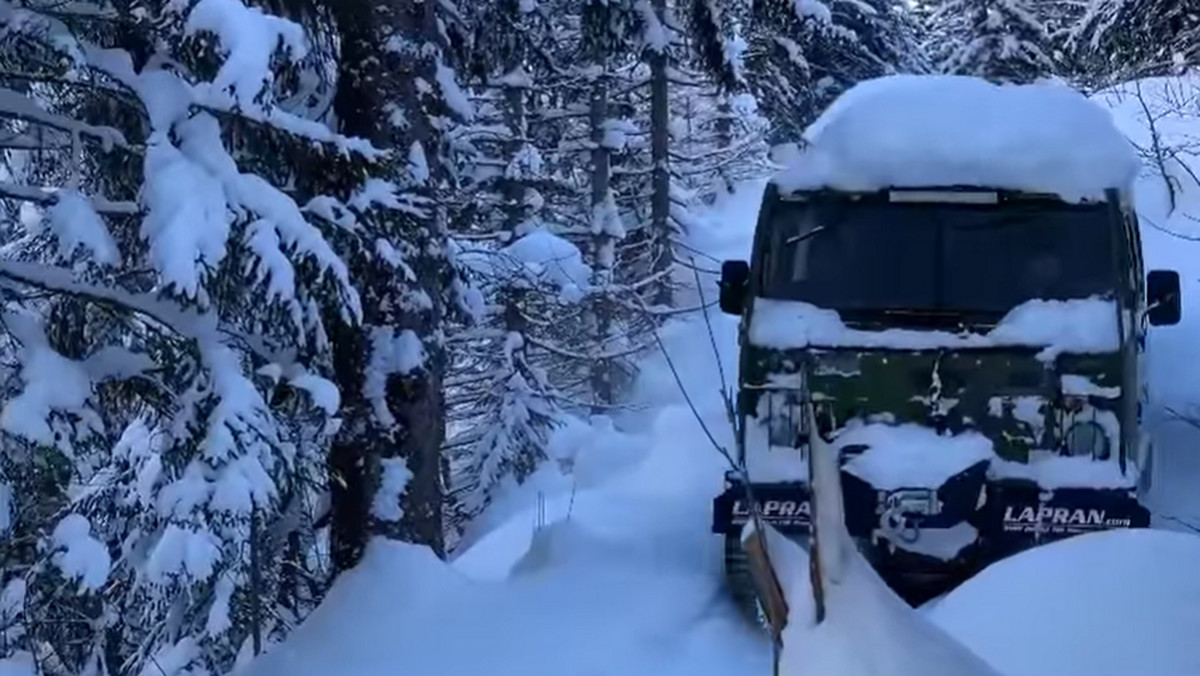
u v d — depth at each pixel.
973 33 36.91
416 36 8.90
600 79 20.00
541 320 17.36
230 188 6.91
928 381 7.59
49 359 7.05
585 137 21.42
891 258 7.88
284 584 10.08
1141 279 8.97
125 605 8.41
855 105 8.38
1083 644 3.79
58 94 7.93
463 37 10.24
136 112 7.57
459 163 16.62
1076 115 8.17
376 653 7.07
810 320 7.76
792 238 7.99
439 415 9.20
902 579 7.36
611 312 18.66
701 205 26.20
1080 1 30.44
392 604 7.57
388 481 8.84
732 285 8.55
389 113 8.74
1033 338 7.51
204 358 7.23
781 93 26.03
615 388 18.83
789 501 7.46
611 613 7.47
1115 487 7.37
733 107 25.98
